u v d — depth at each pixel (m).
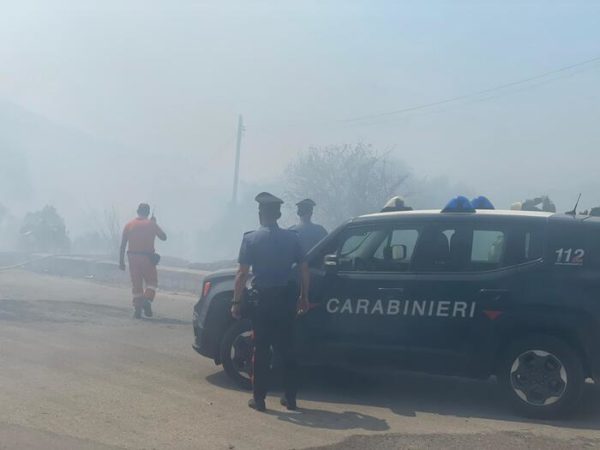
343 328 7.31
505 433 6.21
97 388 7.21
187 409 6.68
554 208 9.45
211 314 7.77
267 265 6.79
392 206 8.05
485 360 6.90
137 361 8.52
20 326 10.39
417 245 7.27
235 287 6.90
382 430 6.25
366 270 7.37
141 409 6.59
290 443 5.83
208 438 5.88
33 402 6.61
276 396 7.34
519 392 6.76
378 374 8.45
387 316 7.18
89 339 9.73
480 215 7.21
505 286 6.88
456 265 7.11
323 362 7.45
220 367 8.45
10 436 5.65
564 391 6.59
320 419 6.55
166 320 11.92
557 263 6.82
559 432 6.30
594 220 6.93
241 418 6.48
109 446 5.57
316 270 7.52
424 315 7.07
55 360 8.31
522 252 6.96
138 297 11.98
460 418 6.70
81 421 6.15
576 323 6.63
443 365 7.04
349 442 5.89
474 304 6.94
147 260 12.05
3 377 7.44
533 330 6.80
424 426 6.40
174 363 8.53
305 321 7.41
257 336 6.80
